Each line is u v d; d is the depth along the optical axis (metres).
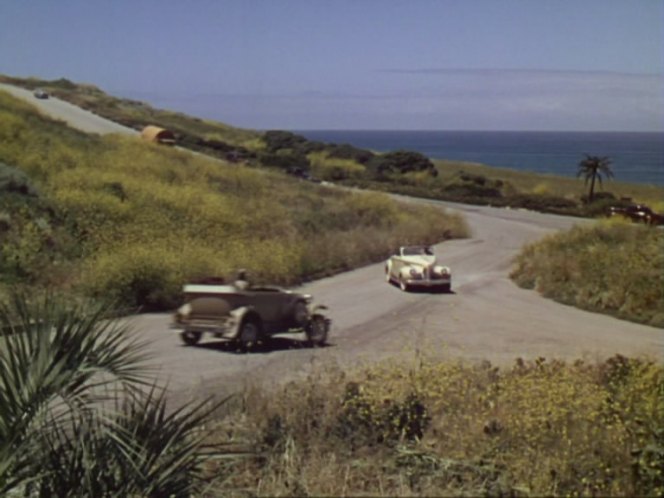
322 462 6.86
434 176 88.94
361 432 7.57
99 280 18.36
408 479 6.65
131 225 24.53
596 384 9.39
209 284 15.44
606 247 26.72
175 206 28.86
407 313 19.62
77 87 105.88
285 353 14.02
